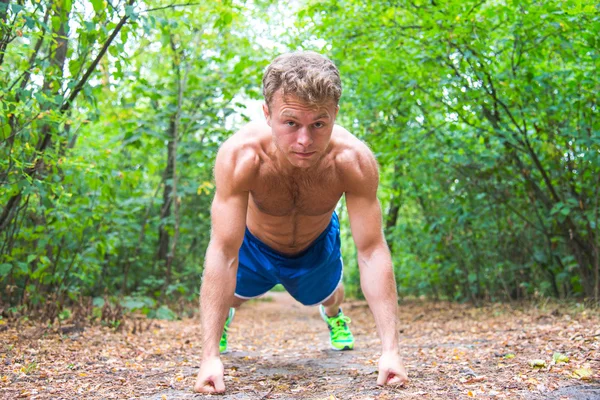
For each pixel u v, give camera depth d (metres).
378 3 6.58
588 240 6.53
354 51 7.03
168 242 10.49
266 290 3.93
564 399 2.29
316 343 5.55
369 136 8.30
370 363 3.65
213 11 6.44
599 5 5.30
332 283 3.91
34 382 2.96
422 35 6.53
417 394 2.46
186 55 8.16
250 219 3.52
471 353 3.83
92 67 4.88
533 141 6.50
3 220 5.12
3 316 5.12
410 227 10.73
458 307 9.04
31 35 4.11
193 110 8.74
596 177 6.41
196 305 9.38
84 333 4.90
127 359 3.88
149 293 9.79
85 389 2.82
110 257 8.57
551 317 5.79
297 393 2.68
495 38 6.55
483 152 6.87
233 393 2.68
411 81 6.53
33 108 4.36
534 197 7.12
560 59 6.90
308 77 2.24
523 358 3.35
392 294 2.82
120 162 9.52
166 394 2.68
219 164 2.83
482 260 8.88
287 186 2.91
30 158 4.93
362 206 2.87
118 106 8.09
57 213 5.55
